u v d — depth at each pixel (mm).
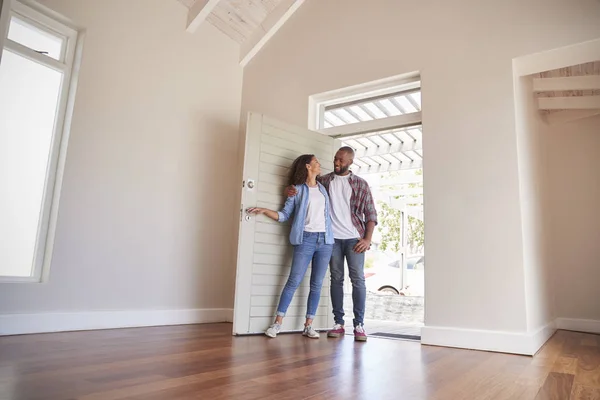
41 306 2688
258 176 3287
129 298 3201
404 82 3547
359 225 3227
